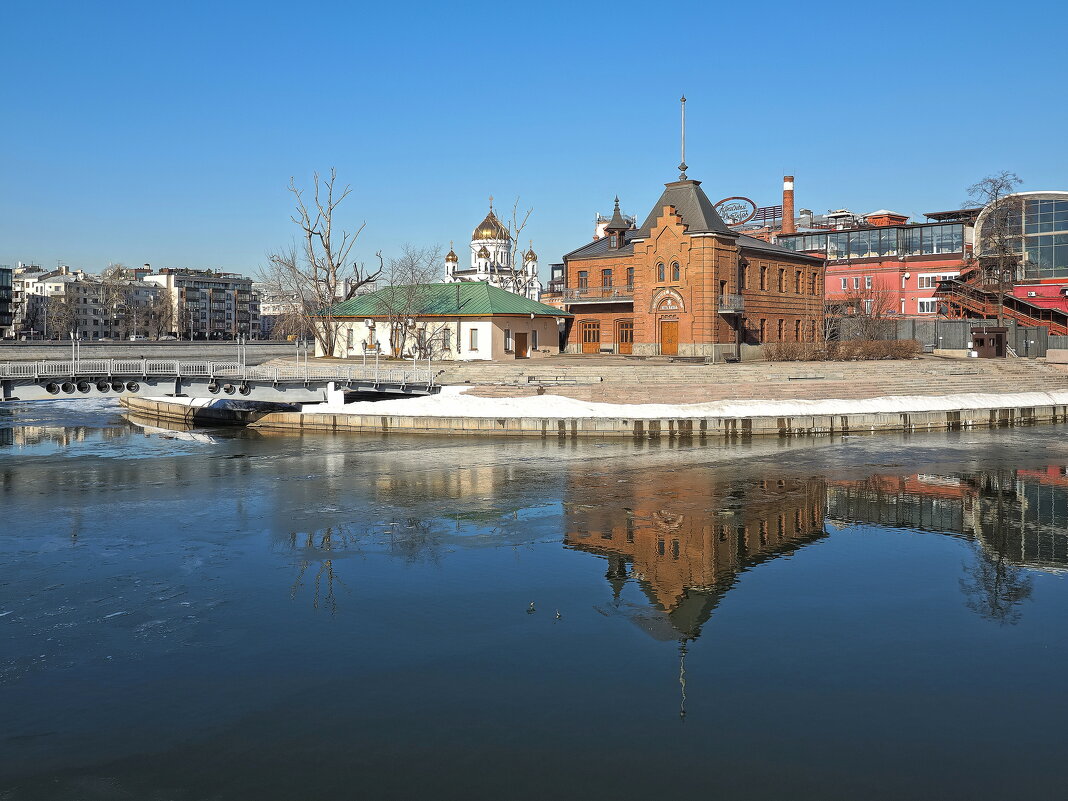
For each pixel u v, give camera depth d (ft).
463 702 61.87
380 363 255.50
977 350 292.40
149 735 57.31
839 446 179.93
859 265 379.55
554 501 126.93
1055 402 231.50
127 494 131.34
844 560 97.81
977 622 77.87
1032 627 76.64
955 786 51.57
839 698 62.54
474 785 51.75
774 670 67.21
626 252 290.97
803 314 310.65
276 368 235.81
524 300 295.89
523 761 54.24
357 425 204.44
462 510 120.98
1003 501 128.06
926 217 419.13
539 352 290.56
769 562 96.84
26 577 89.97
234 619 77.87
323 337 309.01
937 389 230.07
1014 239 331.77
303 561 96.48
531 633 74.84
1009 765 53.78
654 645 72.18
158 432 207.00
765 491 134.21
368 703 61.77
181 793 50.90
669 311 271.28
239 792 51.03
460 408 205.26
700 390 210.79
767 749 55.57
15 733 57.47
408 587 87.35
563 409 202.90
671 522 114.83
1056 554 100.68
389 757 54.80
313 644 72.13
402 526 112.16
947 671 67.10
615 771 53.21
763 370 226.99
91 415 248.52
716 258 262.88
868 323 314.35
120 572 91.91
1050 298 321.73
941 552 101.24
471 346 275.59
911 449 175.94
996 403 225.56
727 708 61.00
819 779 52.26
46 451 173.99
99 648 71.15
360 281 325.01
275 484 139.23
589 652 70.69
